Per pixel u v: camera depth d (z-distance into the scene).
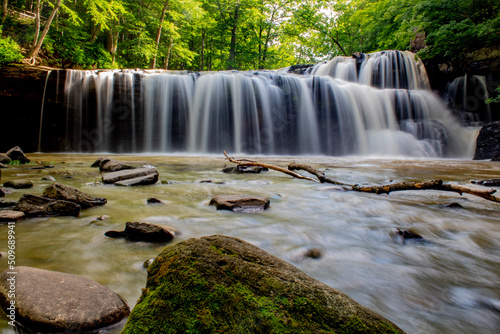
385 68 20.30
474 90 19.19
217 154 17.39
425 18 18.33
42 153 15.36
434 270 1.92
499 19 15.41
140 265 1.80
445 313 1.43
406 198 4.28
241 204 3.37
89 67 21.48
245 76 18.20
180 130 17.64
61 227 2.56
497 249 2.33
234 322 0.98
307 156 16.75
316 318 1.01
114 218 2.88
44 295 1.23
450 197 4.36
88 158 11.33
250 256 1.28
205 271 1.14
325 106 18.42
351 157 15.57
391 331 1.03
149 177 5.11
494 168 8.98
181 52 29.97
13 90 14.49
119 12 22.59
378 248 2.30
